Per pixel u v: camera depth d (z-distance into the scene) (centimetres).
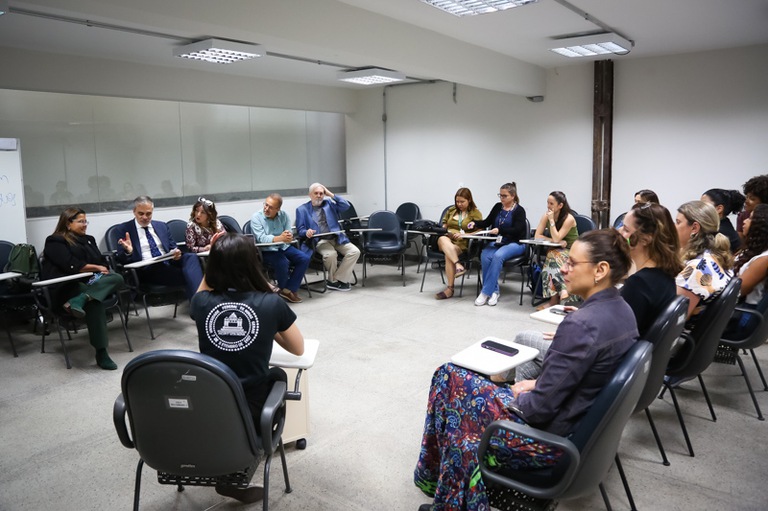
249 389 188
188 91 605
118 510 223
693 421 293
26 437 286
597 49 514
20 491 237
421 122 749
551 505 168
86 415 312
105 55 523
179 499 230
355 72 603
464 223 586
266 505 185
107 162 582
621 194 618
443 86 723
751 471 245
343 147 837
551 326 462
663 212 228
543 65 630
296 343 202
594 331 163
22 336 460
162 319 508
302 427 266
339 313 514
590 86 619
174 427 168
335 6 391
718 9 399
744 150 544
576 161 638
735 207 379
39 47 483
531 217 679
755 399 296
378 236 645
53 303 385
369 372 366
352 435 281
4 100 508
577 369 163
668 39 500
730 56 538
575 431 161
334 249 609
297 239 594
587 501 224
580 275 176
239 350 184
